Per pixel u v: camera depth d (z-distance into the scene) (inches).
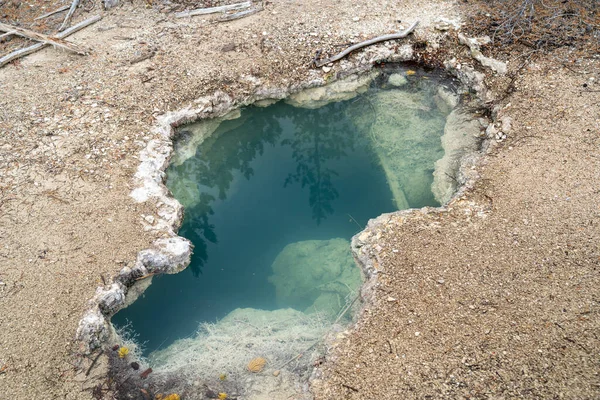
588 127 102.6
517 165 98.8
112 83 122.0
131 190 100.0
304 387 71.7
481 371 67.6
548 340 69.7
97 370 75.0
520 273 79.5
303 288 97.0
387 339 73.6
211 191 119.3
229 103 123.8
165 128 114.7
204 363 78.7
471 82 126.3
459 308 75.9
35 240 89.7
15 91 119.4
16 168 102.2
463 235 87.5
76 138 108.7
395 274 82.8
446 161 109.3
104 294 82.8
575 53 120.9
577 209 87.9
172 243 92.7
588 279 76.7
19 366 72.8
